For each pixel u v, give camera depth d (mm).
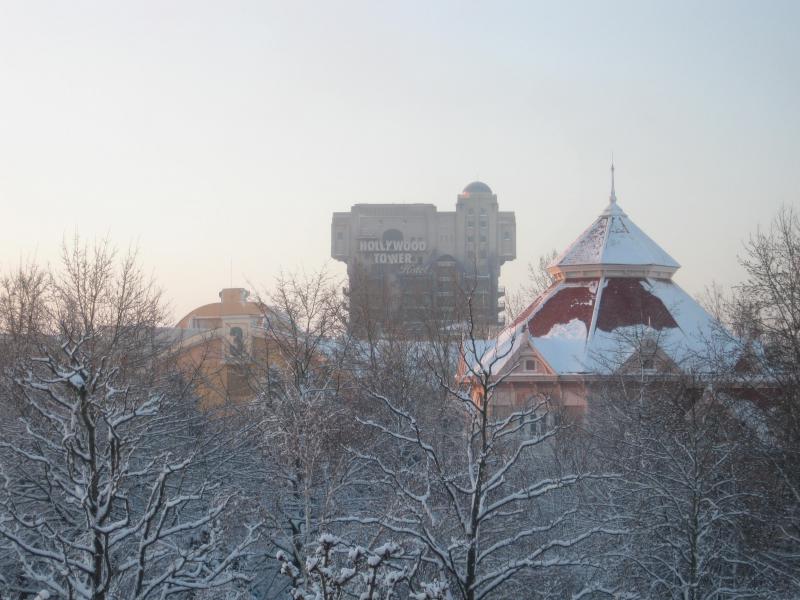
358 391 44156
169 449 35969
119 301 49000
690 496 32875
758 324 40062
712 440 34406
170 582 23078
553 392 73500
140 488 35656
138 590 21844
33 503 30172
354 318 65688
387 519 26469
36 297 50219
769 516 33625
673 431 35406
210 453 37906
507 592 28891
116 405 28750
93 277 50312
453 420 41781
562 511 36438
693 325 80562
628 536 33906
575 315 80062
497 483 23297
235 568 31766
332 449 34344
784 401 36781
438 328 69000
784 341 39219
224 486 35438
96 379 21016
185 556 23125
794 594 33188
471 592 22562
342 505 35531
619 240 83750
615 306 80188
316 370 46500
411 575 22297
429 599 20531
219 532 26406
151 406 25781
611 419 45344
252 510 31484
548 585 30031
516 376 74938
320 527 29797
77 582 20906
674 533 33594
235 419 46906
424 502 24391
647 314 79938
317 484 33469
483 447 22953
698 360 56625
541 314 81750
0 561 27266
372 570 19969
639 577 33312
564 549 32125
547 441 45406
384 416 43469
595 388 58219
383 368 50844
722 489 34562
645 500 34031
